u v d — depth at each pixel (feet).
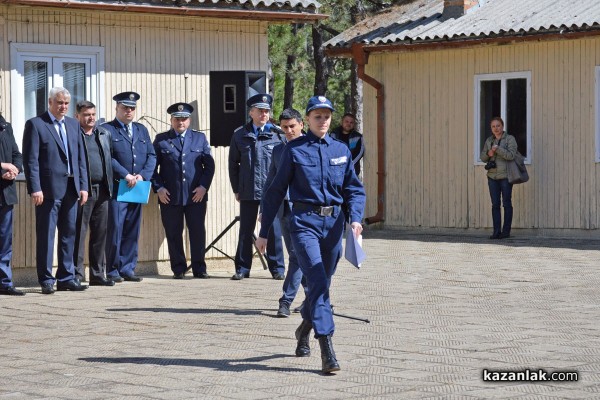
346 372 28.27
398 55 74.13
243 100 50.19
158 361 29.96
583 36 64.44
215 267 52.70
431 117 72.59
